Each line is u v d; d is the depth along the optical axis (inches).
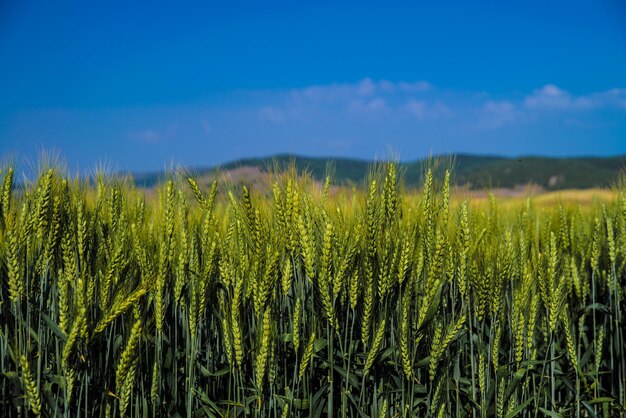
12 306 157.5
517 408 176.2
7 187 164.2
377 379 177.6
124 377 147.6
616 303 222.1
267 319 154.0
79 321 138.3
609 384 230.5
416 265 188.2
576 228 290.2
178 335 188.7
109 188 189.8
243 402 163.8
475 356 194.2
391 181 182.2
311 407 161.3
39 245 163.8
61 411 154.4
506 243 208.4
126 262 166.9
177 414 168.7
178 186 192.4
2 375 150.1
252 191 186.5
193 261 179.2
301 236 163.6
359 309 179.0
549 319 191.8
